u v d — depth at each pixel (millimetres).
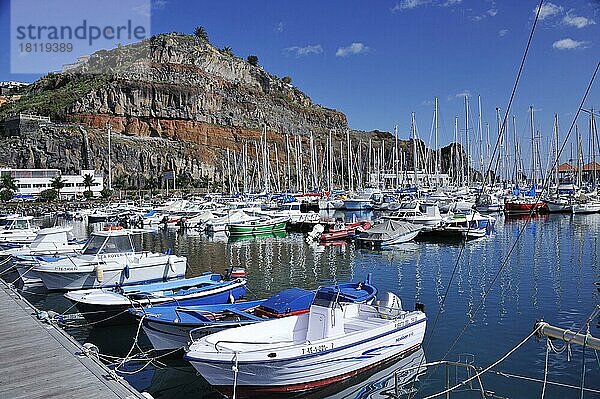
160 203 93812
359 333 14617
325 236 45875
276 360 13102
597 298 23406
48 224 70562
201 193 132500
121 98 164000
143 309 17500
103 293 20312
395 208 68375
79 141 137000
